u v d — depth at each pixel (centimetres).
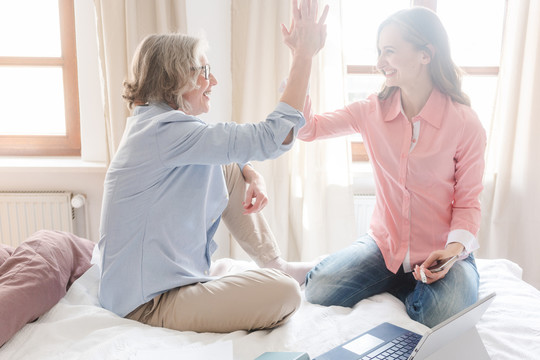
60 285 125
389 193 151
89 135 244
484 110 262
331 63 231
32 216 233
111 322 116
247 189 151
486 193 245
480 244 248
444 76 142
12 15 247
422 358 80
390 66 142
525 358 103
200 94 130
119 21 217
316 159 233
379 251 149
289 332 115
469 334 93
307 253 239
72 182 240
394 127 148
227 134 111
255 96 235
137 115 122
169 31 225
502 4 251
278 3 227
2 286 113
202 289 119
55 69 253
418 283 137
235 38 234
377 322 120
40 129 260
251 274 121
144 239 118
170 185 119
